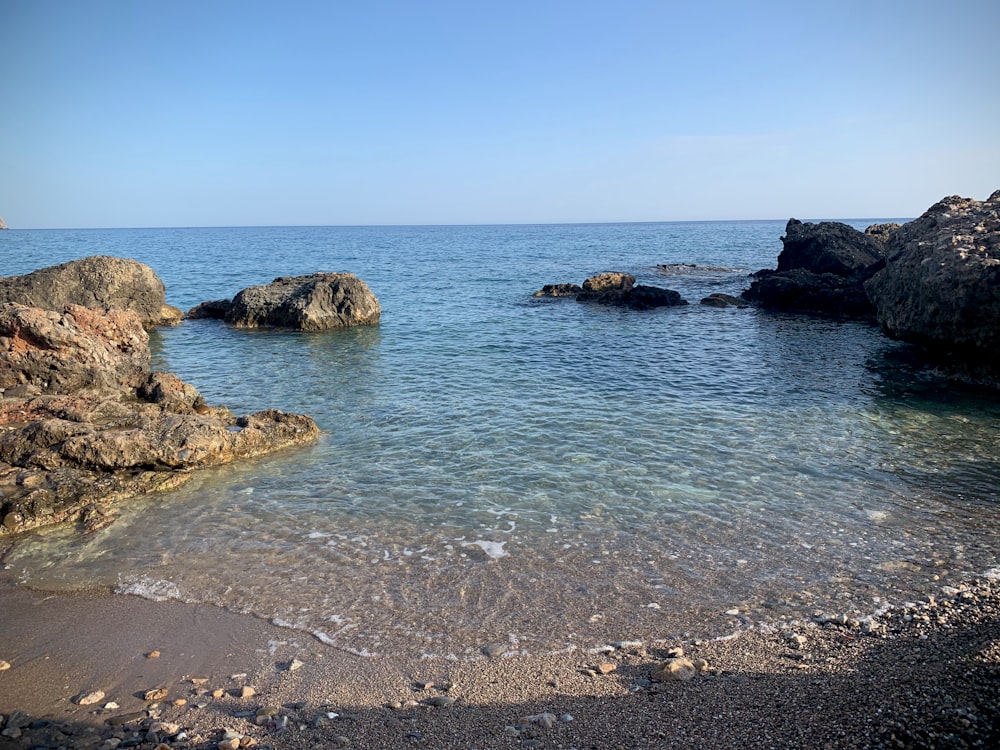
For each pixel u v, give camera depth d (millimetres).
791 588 9875
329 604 9656
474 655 8406
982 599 9320
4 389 18547
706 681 7578
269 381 22625
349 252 109688
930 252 23109
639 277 60125
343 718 7121
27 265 64938
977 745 5656
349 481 14164
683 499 13078
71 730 7008
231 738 6715
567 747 6344
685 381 22359
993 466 14656
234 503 13125
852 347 28094
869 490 13438
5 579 10469
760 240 140125
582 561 10758
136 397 19578
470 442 16406
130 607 9664
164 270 66625
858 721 6281
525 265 77500
